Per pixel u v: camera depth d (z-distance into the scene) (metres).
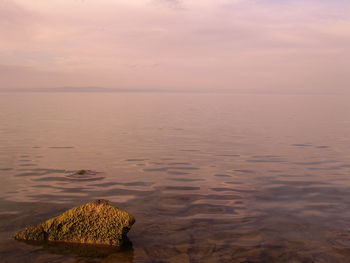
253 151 16.62
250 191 9.49
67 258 5.42
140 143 19.19
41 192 9.14
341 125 29.58
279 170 12.38
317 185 10.19
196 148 17.52
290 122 32.50
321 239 6.19
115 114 43.06
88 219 6.09
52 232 6.08
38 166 12.75
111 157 14.87
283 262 5.35
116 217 6.02
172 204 8.23
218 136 22.31
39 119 34.03
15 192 9.11
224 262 5.34
